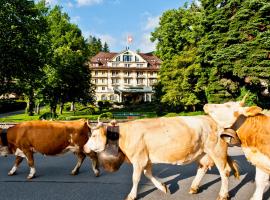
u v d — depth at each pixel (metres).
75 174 9.33
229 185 8.19
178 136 6.83
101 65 101.50
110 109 60.00
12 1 31.02
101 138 7.14
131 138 6.92
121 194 7.45
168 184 8.29
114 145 7.12
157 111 41.84
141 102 72.62
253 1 26.00
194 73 33.12
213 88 28.84
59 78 40.72
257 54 25.14
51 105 44.28
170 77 37.03
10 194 7.48
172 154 6.88
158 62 103.69
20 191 7.71
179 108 39.81
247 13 26.50
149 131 6.93
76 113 48.81
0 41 29.42
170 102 37.38
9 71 30.70
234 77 28.53
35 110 53.06
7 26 30.23
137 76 100.69
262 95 28.69
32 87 35.16
